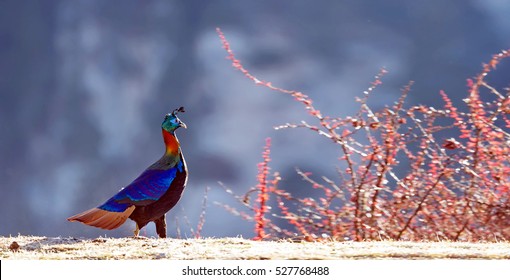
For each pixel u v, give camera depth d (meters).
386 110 27.36
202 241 20.59
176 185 21.36
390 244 20.33
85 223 20.56
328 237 25.56
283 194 27.17
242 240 20.81
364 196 26.47
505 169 26.42
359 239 25.86
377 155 26.48
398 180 26.69
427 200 26.67
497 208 25.91
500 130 26.80
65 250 19.45
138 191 20.92
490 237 25.89
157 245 19.73
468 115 27.03
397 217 26.61
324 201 27.48
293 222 26.80
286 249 19.12
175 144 21.52
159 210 21.22
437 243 20.78
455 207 26.45
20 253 19.09
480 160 26.61
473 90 27.61
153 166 21.36
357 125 26.86
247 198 27.25
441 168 26.30
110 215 20.73
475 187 26.62
